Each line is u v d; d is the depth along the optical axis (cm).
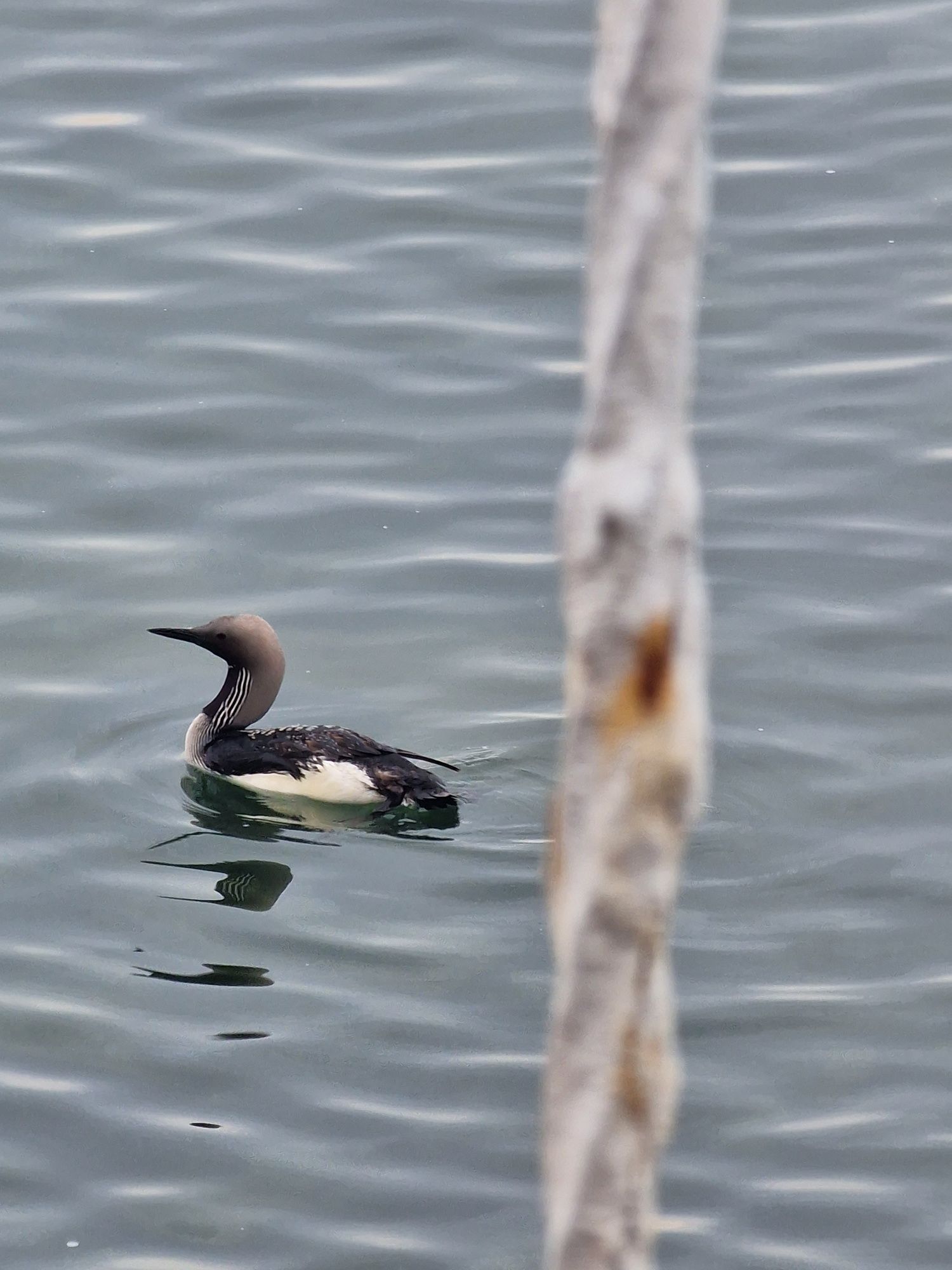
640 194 217
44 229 2275
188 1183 1112
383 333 2108
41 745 1606
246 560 1808
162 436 1964
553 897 236
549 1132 236
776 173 2350
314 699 1656
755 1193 1091
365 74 2547
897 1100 1167
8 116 2477
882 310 2120
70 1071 1217
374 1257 1048
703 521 1822
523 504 1875
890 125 2422
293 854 1482
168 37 2641
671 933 1326
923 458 1898
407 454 1945
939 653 1648
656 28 216
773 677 1625
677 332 219
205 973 1324
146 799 1555
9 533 1833
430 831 1507
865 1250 1045
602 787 226
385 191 2334
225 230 2275
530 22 2647
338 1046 1238
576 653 226
